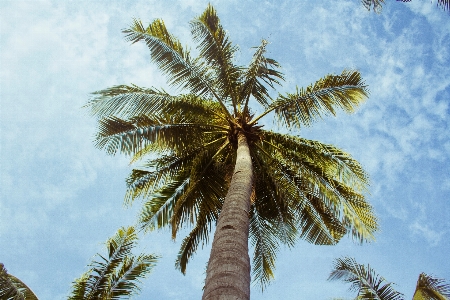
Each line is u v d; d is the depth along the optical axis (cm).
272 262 1282
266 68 1234
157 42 1166
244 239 698
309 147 1246
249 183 909
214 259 633
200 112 1187
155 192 1280
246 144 1140
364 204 1204
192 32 1230
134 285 1102
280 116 1215
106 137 1077
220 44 1233
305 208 1262
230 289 557
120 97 1098
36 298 982
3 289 885
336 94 1180
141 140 1102
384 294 832
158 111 1136
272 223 1293
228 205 802
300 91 1202
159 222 1240
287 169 1283
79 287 1066
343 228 1239
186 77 1193
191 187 1159
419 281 860
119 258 1130
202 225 1250
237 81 1249
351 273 869
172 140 1147
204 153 1239
